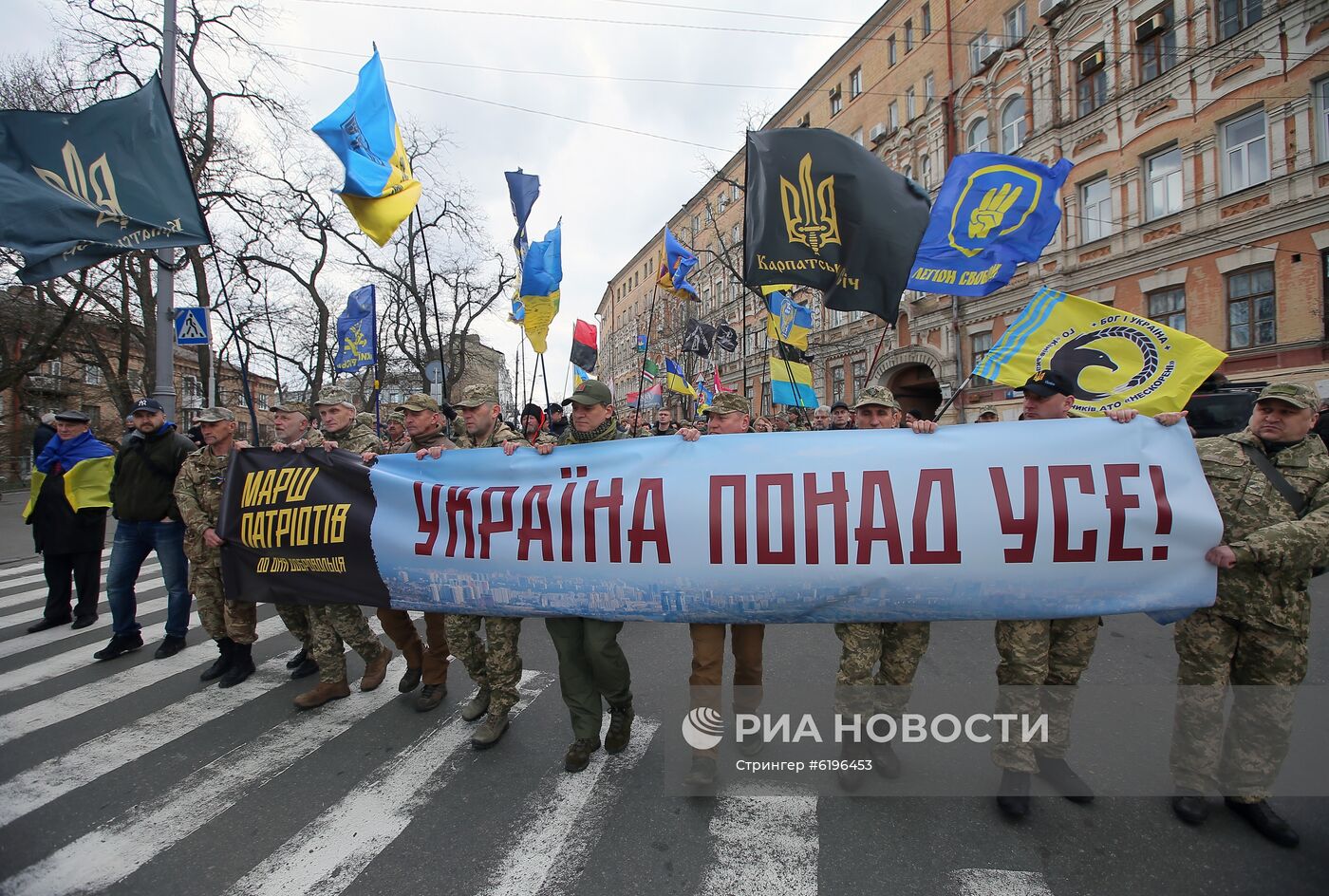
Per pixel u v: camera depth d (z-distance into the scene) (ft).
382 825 8.28
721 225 121.80
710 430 11.50
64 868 7.45
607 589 9.67
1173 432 8.86
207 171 54.95
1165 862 7.34
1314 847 7.57
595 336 38.29
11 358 61.00
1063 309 12.96
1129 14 51.96
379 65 14.98
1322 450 8.29
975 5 67.77
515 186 25.49
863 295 12.32
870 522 8.97
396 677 13.56
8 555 30.04
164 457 14.33
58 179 13.16
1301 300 41.60
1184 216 48.26
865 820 8.21
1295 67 41.78
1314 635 14.65
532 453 10.61
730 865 7.43
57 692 12.71
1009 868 7.27
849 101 88.84
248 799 8.89
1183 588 8.28
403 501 11.04
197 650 15.28
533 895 7.00
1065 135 57.47
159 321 26.96
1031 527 8.66
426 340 57.00
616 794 8.94
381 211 14.56
